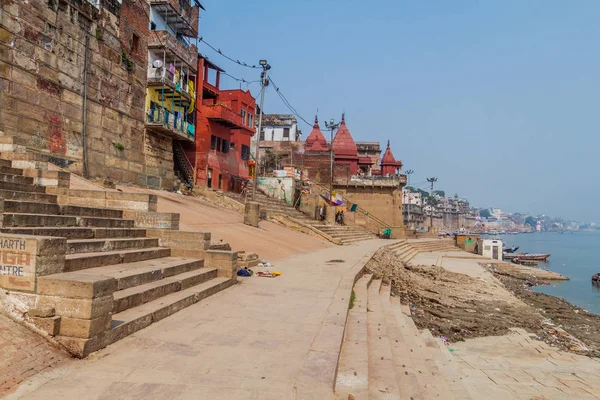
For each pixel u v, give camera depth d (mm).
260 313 7406
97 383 4145
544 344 10453
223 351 5254
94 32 19750
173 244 9984
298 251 19078
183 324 6340
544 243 126062
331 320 7086
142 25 23844
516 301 17188
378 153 69188
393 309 10969
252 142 52344
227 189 33312
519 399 6863
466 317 12938
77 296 4785
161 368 4602
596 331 13016
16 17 15531
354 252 21156
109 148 20891
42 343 4641
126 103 22297
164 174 25797
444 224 138000
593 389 7516
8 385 3850
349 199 43344
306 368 4793
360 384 4711
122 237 9281
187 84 28094
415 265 26188
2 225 6820
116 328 5305
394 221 42406
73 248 7215
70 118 18281
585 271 37469
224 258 9789
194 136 30250
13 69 15469
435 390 5750
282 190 35156
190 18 28484
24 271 4875
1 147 13195
